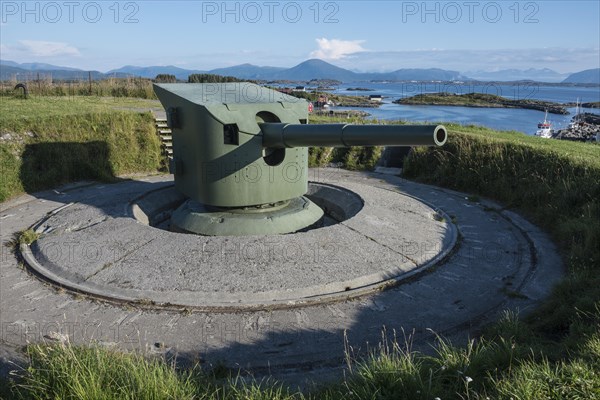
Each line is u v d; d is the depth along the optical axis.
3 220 7.90
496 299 5.13
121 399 3.14
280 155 6.81
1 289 5.36
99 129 11.86
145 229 6.34
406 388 3.17
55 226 7.16
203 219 6.75
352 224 6.49
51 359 3.53
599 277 5.06
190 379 3.51
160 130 12.85
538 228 7.43
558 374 3.06
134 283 5.16
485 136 11.10
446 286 5.38
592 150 10.66
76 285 5.29
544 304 4.85
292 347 4.20
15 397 3.35
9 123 10.51
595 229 6.21
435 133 4.54
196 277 5.20
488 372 3.23
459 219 7.93
